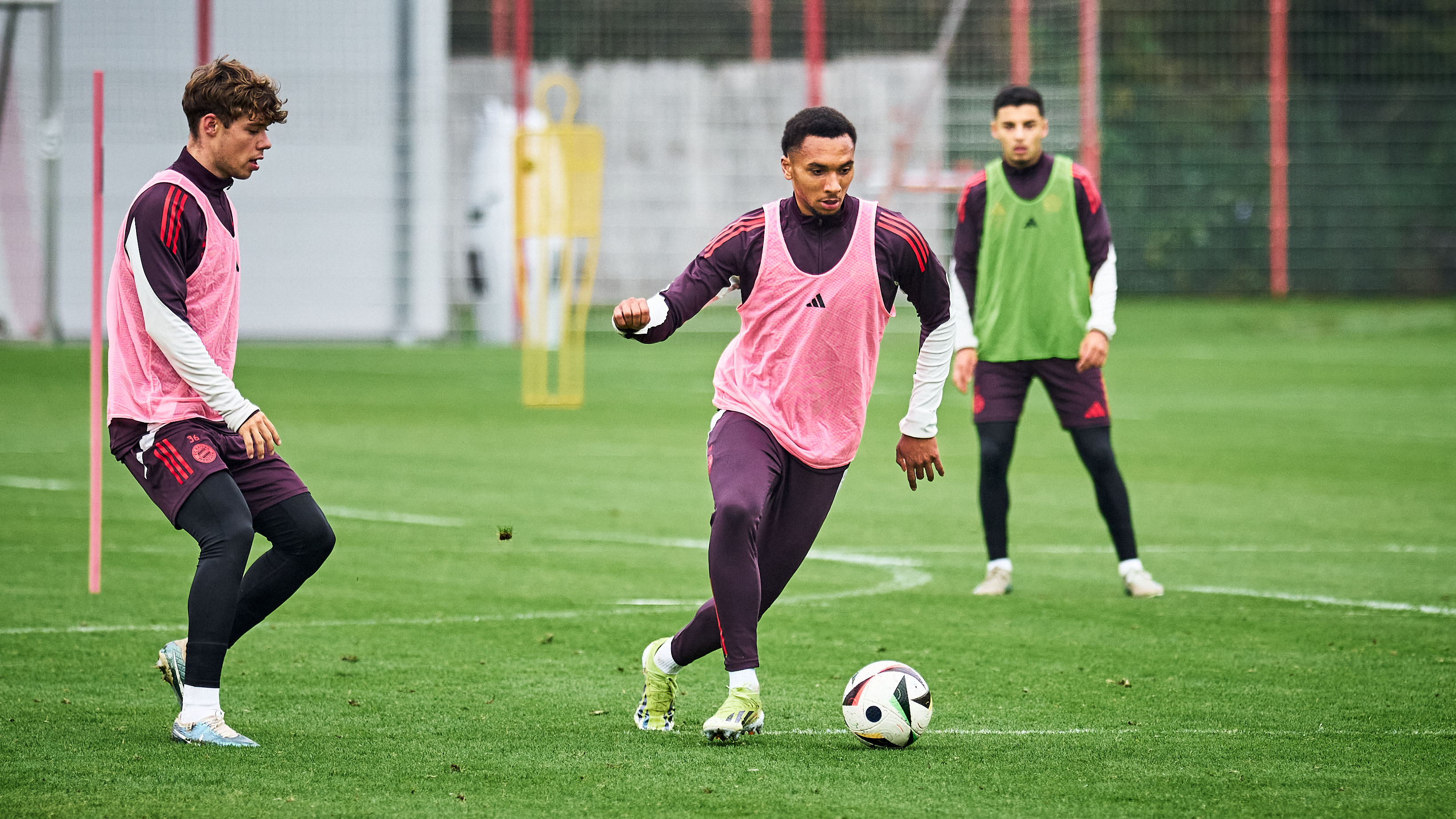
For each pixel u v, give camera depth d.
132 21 81.38
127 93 81.31
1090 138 93.81
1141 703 18.59
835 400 17.12
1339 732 17.12
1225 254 102.81
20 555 28.72
